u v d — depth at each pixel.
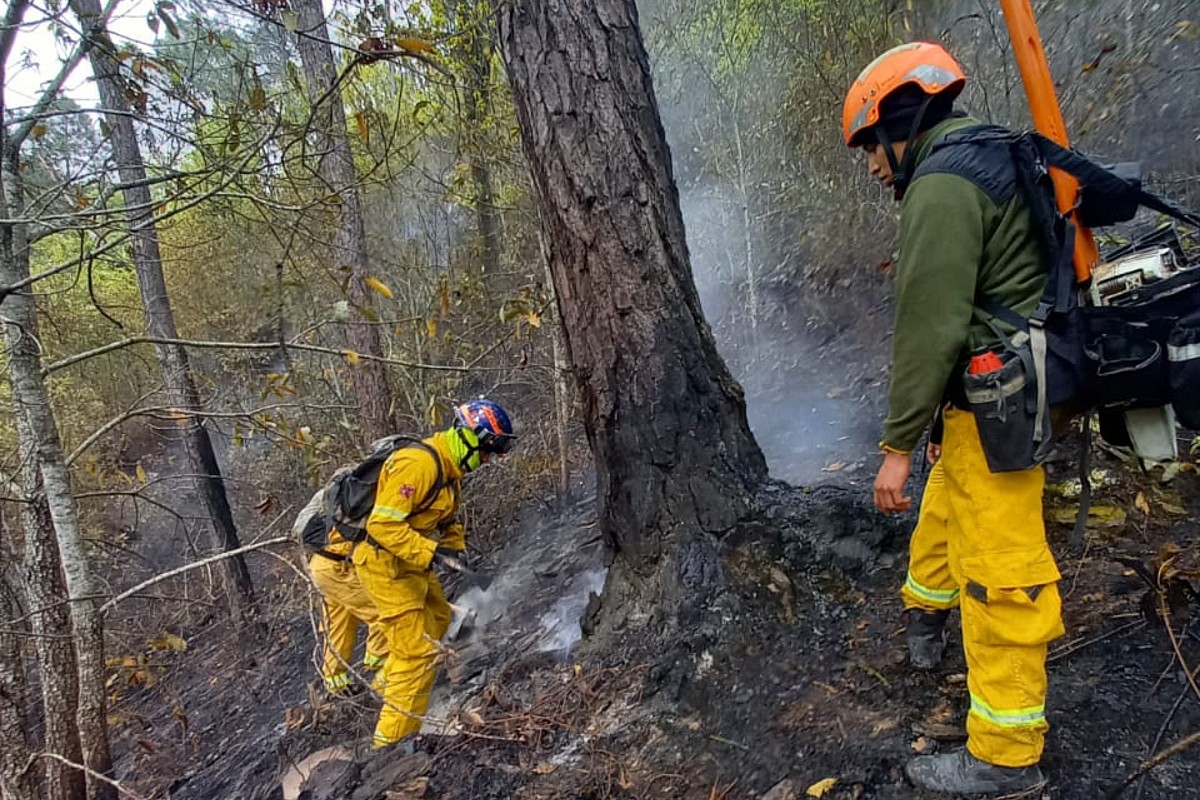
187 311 8.91
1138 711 1.88
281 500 7.32
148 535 7.84
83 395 7.70
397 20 4.14
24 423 3.07
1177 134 4.23
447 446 3.52
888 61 1.72
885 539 2.75
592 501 5.09
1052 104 1.80
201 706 5.32
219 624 6.61
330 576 3.67
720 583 2.68
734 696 2.38
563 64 2.74
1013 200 1.57
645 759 2.26
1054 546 2.62
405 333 6.96
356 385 6.18
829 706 2.22
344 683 3.79
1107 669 2.04
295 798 2.93
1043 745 1.74
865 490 3.28
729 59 6.23
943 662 2.24
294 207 2.97
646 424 2.83
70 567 3.10
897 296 1.60
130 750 5.13
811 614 2.57
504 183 6.36
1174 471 2.72
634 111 2.81
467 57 4.73
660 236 2.84
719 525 2.79
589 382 2.92
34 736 5.77
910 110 1.69
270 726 4.35
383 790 2.57
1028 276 1.59
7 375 3.70
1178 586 2.03
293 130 2.86
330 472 6.37
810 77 5.87
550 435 6.02
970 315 1.55
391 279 7.70
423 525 3.48
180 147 3.07
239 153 2.74
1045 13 5.39
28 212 2.89
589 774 2.28
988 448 1.59
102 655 3.24
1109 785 1.70
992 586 1.64
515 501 5.59
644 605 2.78
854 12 5.68
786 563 2.71
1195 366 1.48
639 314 2.81
